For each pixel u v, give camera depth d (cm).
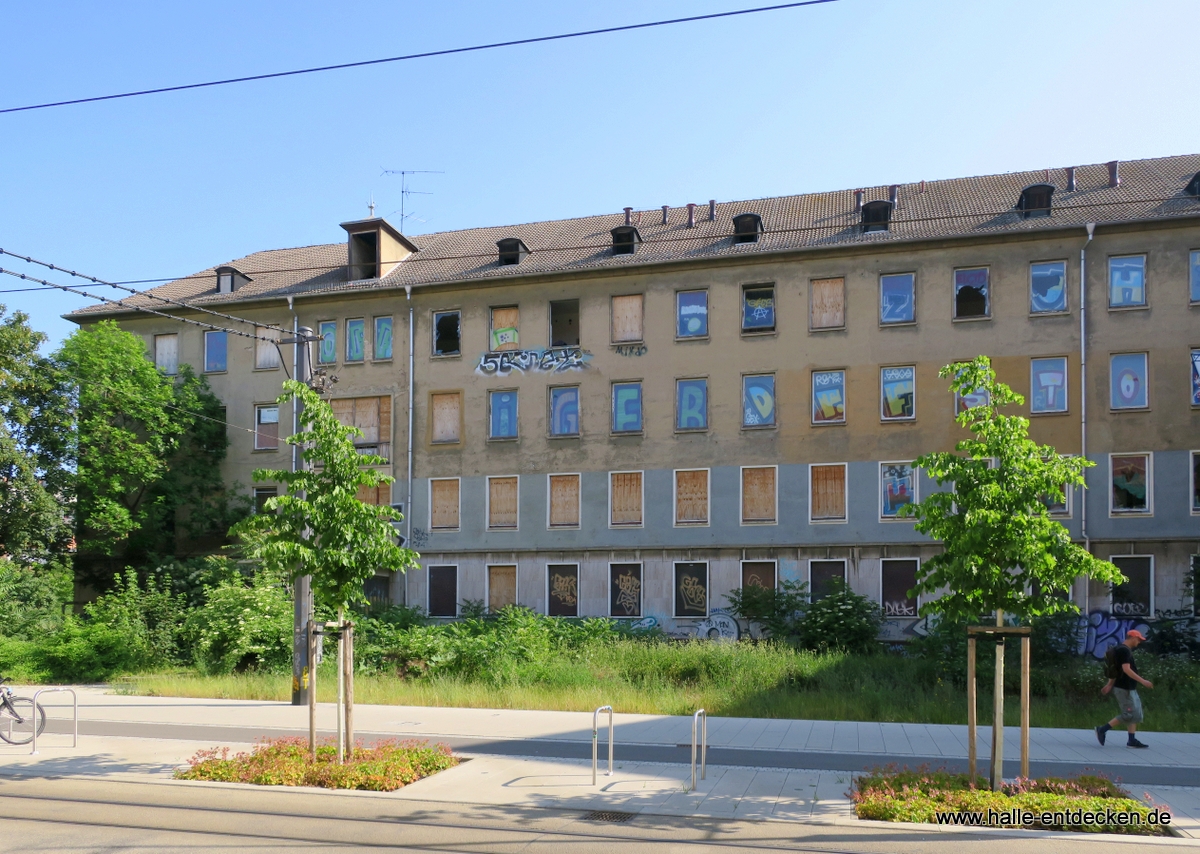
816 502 3459
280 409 4044
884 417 3425
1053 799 1052
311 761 1299
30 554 3641
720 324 3616
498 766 1373
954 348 3381
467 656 2652
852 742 1675
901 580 3353
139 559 3966
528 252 4000
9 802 1128
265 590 2977
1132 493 3195
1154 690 2338
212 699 2373
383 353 3956
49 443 3659
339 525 1284
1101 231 3291
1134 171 3644
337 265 4244
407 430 3881
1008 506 1129
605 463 3672
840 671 2564
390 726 1838
